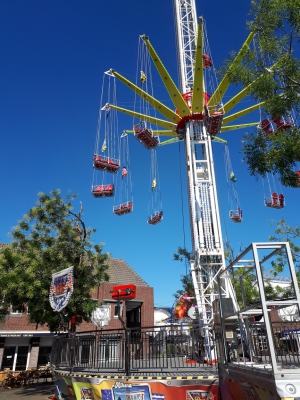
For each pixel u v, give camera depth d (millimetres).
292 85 9164
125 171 24031
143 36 17859
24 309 17688
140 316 33250
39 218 18766
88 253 18422
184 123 19594
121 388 8352
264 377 5418
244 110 21688
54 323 17328
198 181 17578
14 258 16984
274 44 9430
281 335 8641
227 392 7395
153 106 19875
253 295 22141
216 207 16906
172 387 7957
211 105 19234
